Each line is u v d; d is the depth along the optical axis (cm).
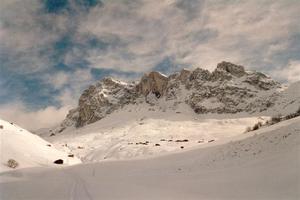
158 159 5762
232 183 2925
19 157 6581
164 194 2733
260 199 2258
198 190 2872
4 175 5206
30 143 7856
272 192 2408
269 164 3152
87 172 5709
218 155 4375
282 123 5194
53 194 2741
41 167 6356
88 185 3547
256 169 3162
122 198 2516
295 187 2359
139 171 5103
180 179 3672
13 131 7881
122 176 4825
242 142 4416
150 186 3362
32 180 4375
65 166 7100
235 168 3528
